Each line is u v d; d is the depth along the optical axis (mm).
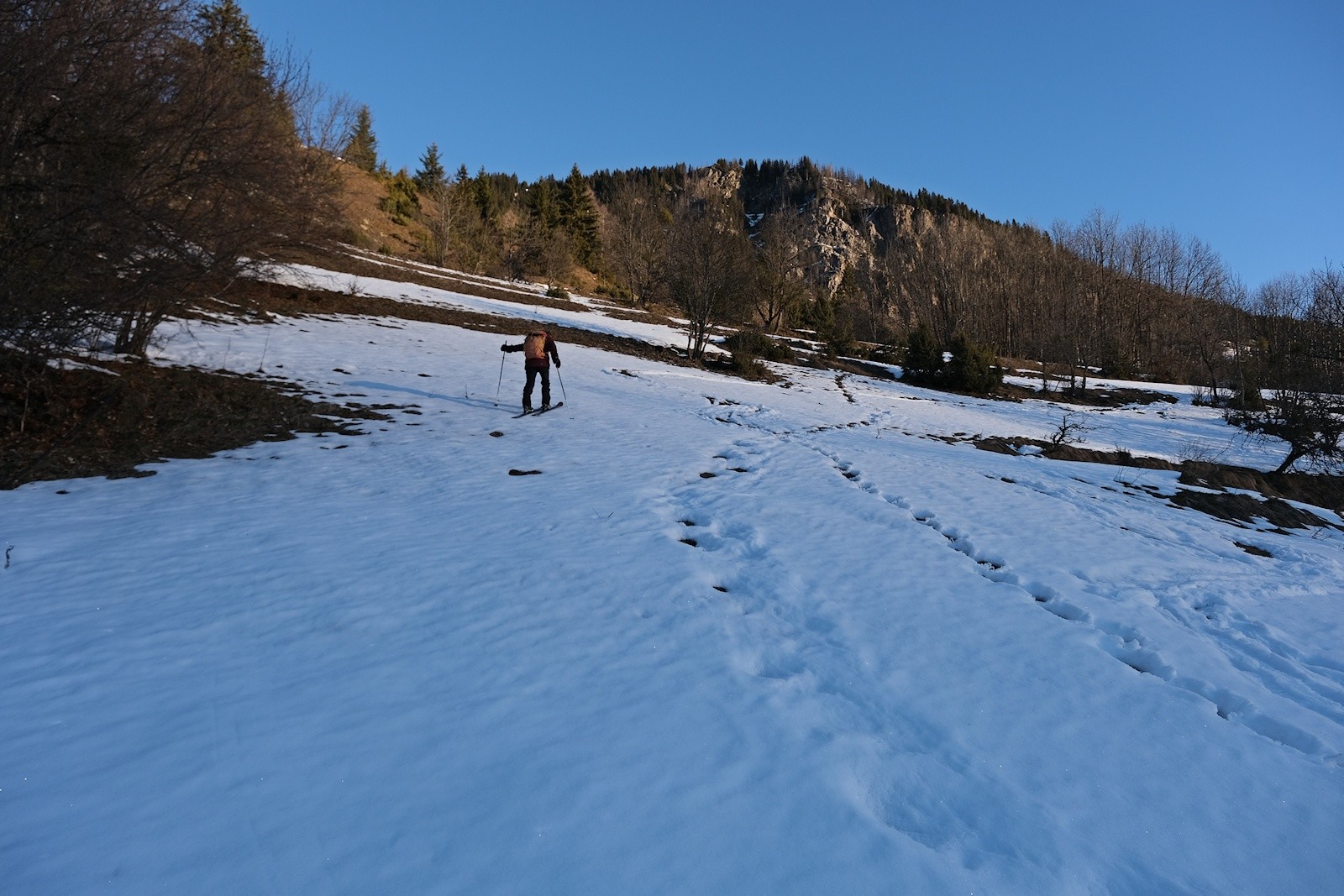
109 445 8477
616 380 18141
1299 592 6754
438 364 16125
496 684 3594
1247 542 8875
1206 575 6906
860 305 72562
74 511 6414
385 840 2428
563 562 5488
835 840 2588
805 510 7695
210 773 2744
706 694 3611
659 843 2500
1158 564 7070
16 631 3986
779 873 2402
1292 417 18797
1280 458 20750
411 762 2889
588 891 2262
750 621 4684
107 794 2596
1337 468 18453
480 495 7453
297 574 5000
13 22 7402
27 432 8383
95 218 7789
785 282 53656
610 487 8023
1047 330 47906
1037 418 24688
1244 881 2650
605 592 4926
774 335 42250
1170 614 5730
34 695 3295
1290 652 5168
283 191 10039
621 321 36250
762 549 6234
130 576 4898
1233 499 11680
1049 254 60125
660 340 31188
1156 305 56594
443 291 31703
